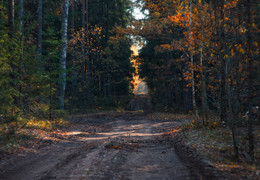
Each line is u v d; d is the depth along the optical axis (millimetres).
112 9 43500
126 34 20422
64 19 22312
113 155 7113
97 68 44188
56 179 5070
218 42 7027
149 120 21375
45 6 30719
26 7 27578
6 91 10734
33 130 11227
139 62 35344
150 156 7281
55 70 15367
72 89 37062
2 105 10781
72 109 30359
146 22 19859
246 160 6172
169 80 31422
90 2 43156
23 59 13031
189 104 23781
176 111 26734
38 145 8883
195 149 7477
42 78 13867
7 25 12906
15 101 12547
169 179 4957
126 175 5340
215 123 10719
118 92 50281
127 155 7348
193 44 11992
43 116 15492
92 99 35094
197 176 4930
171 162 6359
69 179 5023
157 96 36688
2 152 7199
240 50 6402
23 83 12867
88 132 14031
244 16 7207
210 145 7801
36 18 27875
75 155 7445
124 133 13203
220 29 7020
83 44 33281
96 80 46312
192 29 11883
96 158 6805
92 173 5355
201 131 10352
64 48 21562
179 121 18484
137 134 12609
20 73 13000
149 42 31828
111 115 27609
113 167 5898
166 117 21625
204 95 11477
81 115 26422
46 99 15375
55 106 16438
